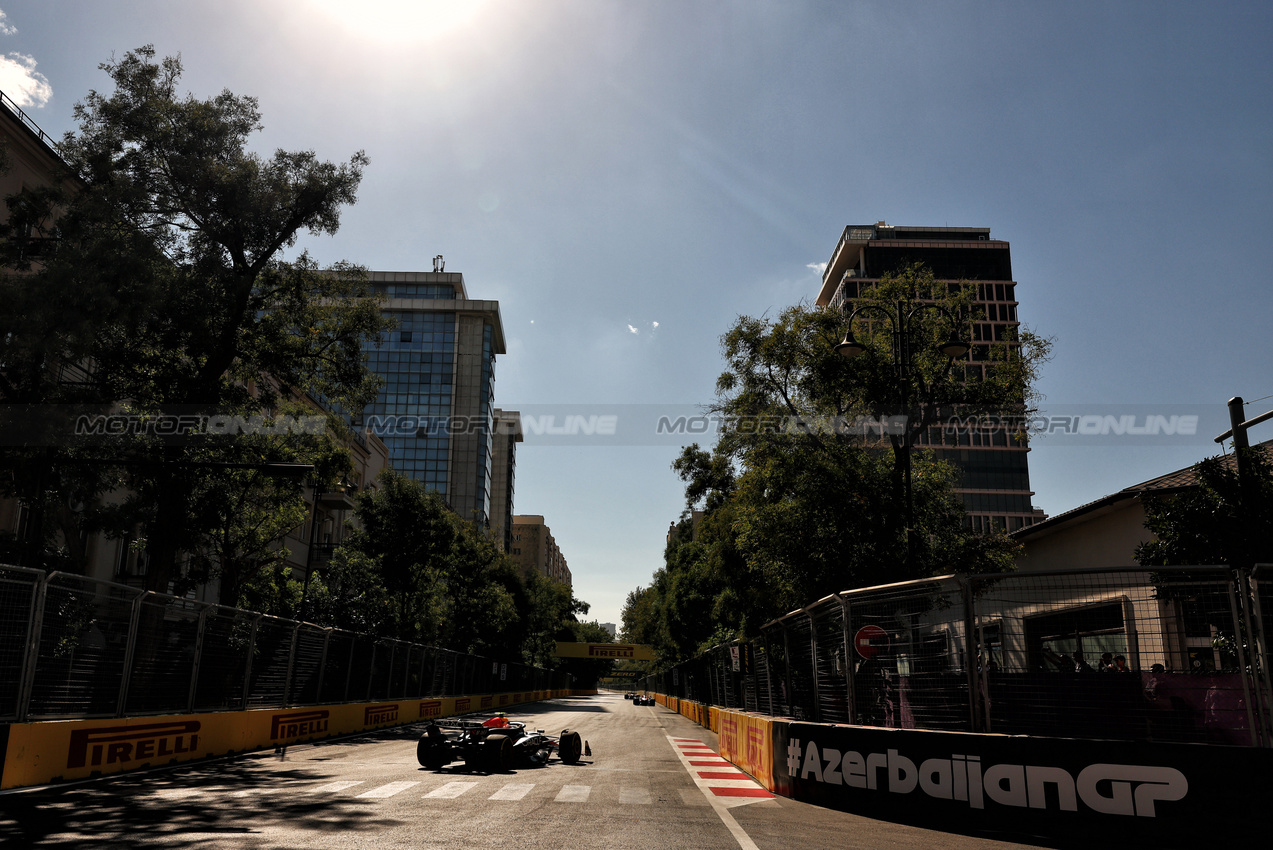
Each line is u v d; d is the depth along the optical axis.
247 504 27.36
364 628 35.25
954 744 8.93
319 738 21.92
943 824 8.87
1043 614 8.95
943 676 9.41
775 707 15.97
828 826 8.74
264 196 22.48
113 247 17.95
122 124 20.91
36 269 20.88
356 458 53.09
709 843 7.47
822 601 11.86
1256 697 7.84
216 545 28.14
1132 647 8.39
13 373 17.47
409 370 113.69
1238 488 11.55
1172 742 8.03
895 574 19.91
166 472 20.88
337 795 10.45
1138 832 7.92
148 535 21.41
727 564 29.36
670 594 53.97
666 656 70.44
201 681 15.73
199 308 20.45
